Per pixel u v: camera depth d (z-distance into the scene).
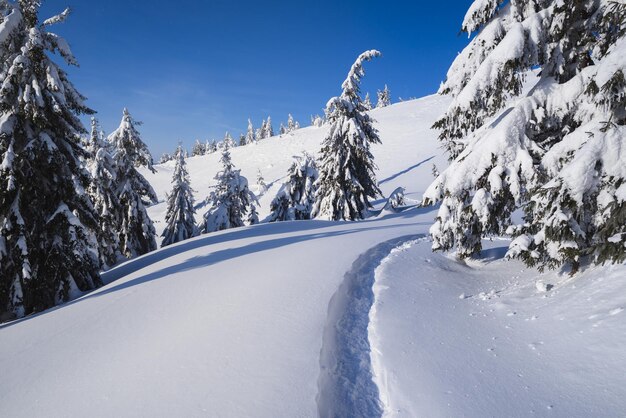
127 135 22.25
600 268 5.12
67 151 12.80
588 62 6.54
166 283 9.30
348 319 5.73
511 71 6.66
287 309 6.23
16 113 11.52
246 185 31.98
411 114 100.56
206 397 4.07
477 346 4.41
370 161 23.72
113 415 4.07
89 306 8.79
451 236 7.77
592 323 4.00
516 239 6.15
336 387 3.99
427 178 50.56
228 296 7.39
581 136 5.74
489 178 6.73
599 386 3.09
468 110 7.46
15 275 11.20
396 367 4.24
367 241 11.46
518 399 3.28
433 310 5.79
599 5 6.14
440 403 3.48
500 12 7.71
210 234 17.92
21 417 4.51
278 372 4.36
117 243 21.95
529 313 4.94
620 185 4.62
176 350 5.35
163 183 102.38
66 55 12.32
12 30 11.39
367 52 22.64
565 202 5.26
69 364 5.71
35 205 11.96
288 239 13.62
